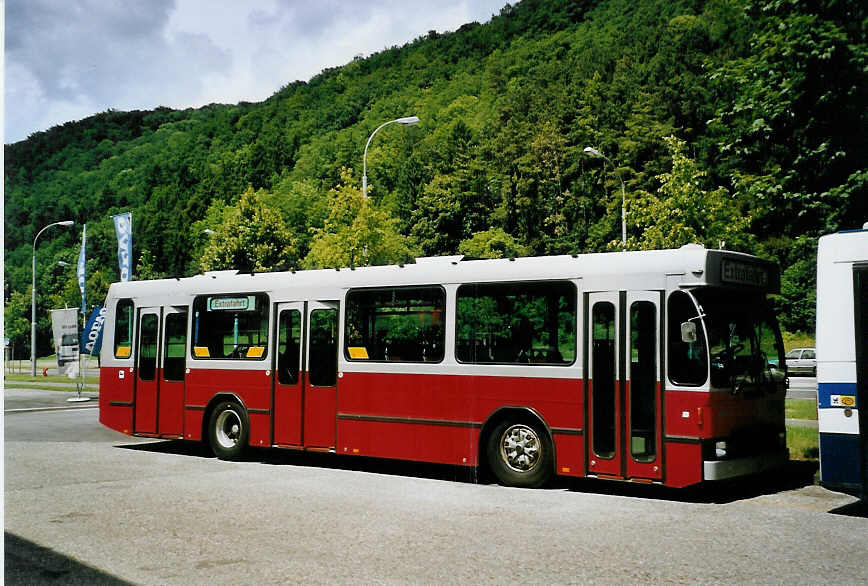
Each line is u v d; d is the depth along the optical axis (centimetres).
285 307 1312
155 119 17975
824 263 892
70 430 1858
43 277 10775
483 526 808
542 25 15762
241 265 6525
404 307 1184
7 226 13438
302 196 10831
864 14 1106
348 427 1217
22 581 612
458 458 1109
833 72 1116
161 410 1455
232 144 15500
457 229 8956
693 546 722
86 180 14950
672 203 3042
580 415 1017
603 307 1017
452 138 9925
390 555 688
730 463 942
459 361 1119
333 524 816
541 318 1064
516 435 1073
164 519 841
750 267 1046
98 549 712
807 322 4700
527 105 10369
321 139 14138
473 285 1123
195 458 1380
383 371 1187
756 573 631
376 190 11088
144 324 1497
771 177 1205
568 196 8356
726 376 962
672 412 953
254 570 641
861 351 858
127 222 3166
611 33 12488
